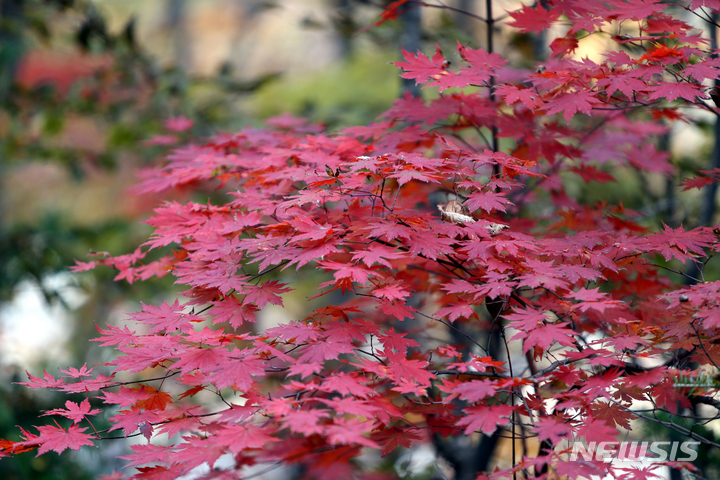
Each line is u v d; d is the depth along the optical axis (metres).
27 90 7.18
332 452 2.07
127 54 6.80
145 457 2.04
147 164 7.12
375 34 5.91
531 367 3.00
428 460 3.89
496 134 3.45
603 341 2.25
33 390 6.86
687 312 2.41
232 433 1.94
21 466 5.79
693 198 4.78
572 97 2.42
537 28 2.86
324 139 3.07
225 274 2.42
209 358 2.08
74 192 11.85
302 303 9.92
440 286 3.22
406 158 2.36
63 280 7.37
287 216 2.57
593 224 3.44
